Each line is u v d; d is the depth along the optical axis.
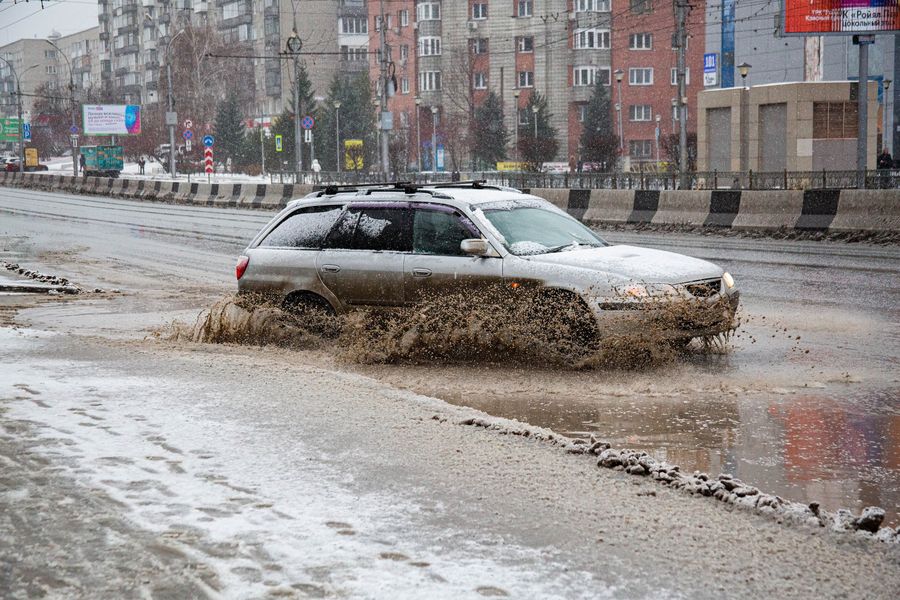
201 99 153.88
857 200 30.33
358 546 5.69
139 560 5.45
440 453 7.76
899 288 18.72
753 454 8.49
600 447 7.86
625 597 4.99
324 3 173.25
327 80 174.00
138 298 19.88
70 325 16.23
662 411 10.05
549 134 124.25
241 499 6.57
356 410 9.22
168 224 43.75
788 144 53.78
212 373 11.03
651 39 132.88
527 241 13.09
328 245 14.09
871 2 44.59
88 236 37.12
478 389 11.20
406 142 132.50
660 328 12.13
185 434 8.30
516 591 5.04
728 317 12.64
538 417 9.89
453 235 13.25
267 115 177.62
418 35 138.75
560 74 133.12
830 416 9.72
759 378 11.48
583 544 5.76
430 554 5.56
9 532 5.89
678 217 36.00
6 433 8.30
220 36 182.38
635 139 133.75
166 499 6.55
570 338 12.29
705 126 58.38
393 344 12.81
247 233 37.59
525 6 133.38
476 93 135.88
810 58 66.81
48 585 5.11
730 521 6.25
